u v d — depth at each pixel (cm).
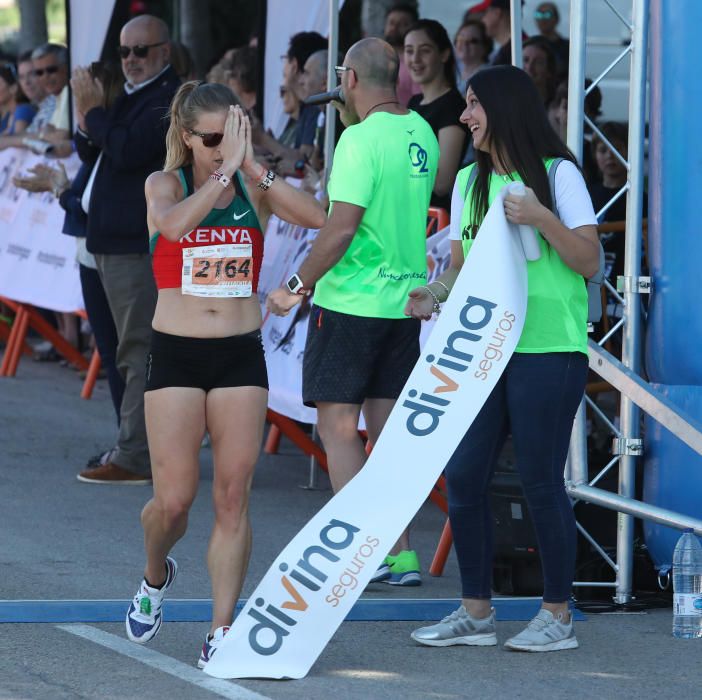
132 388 2433
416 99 2634
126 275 2367
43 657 1441
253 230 1420
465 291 1480
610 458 2042
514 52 2027
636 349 1778
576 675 1445
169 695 1328
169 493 1405
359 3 4244
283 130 3162
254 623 1416
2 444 2816
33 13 4819
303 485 2562
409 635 1598
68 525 2131
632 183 1756
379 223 1784
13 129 3959
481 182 1516
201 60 4734
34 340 4331
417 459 1462
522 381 1484
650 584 1845
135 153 2319
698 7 1717
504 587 1827
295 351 2358
